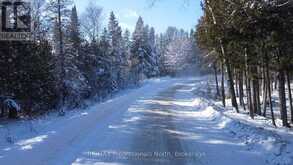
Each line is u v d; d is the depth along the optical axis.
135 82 68.12
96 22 55.50
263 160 10.70
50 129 17.17
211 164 10.48
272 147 11.40
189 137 14.60
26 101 24.83
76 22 44.88
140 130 16.27
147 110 24.66
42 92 25.80
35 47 24.55
